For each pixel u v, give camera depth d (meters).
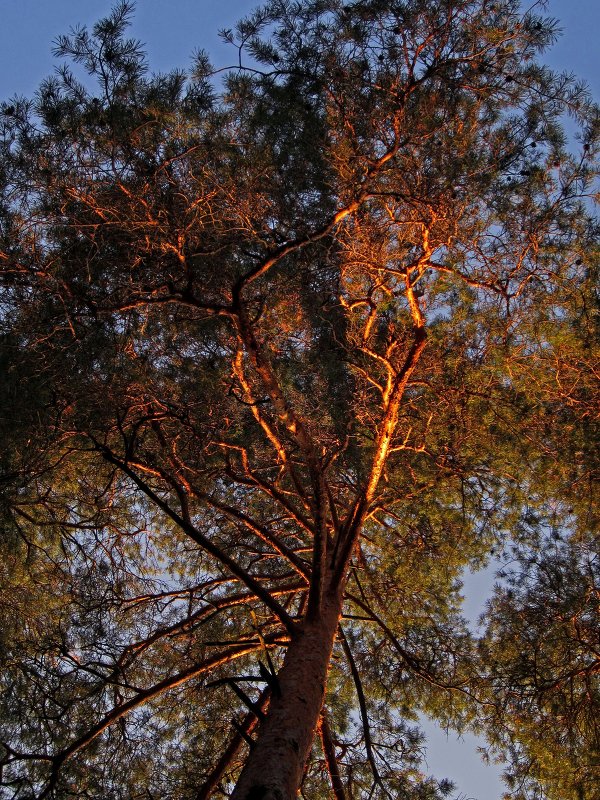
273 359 6.99
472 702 7.73
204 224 5.84
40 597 7.05
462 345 7.14
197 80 5.83
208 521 8.12
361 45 5.86
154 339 6.37
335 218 5.59
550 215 6.25
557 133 6.10
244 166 5.85
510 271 6.40
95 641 6.81
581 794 6.67
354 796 7.23
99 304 5.86
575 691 6.97
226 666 7.71
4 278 5.85
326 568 6.09
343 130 5.98
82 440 6.80
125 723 6.62
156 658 7.51
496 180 6.17
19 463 6.21
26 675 6.48
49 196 5.72
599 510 7.38
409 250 6.56
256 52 5.94
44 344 5.98
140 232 5.77
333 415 7.48
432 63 5.88
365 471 7.93
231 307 5.51
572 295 6.51
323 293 6.74
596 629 6.97
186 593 7.38
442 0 5.77
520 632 7.30
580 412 7.01
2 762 5.47
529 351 6.88
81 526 6.75
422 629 8.23
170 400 6.57
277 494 6.56
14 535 6.54
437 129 5.92
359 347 6.83
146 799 6.52
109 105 5.58
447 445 7.61
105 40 5.52
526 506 8.06
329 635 5.38
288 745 4.29
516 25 5.81
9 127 5.66
